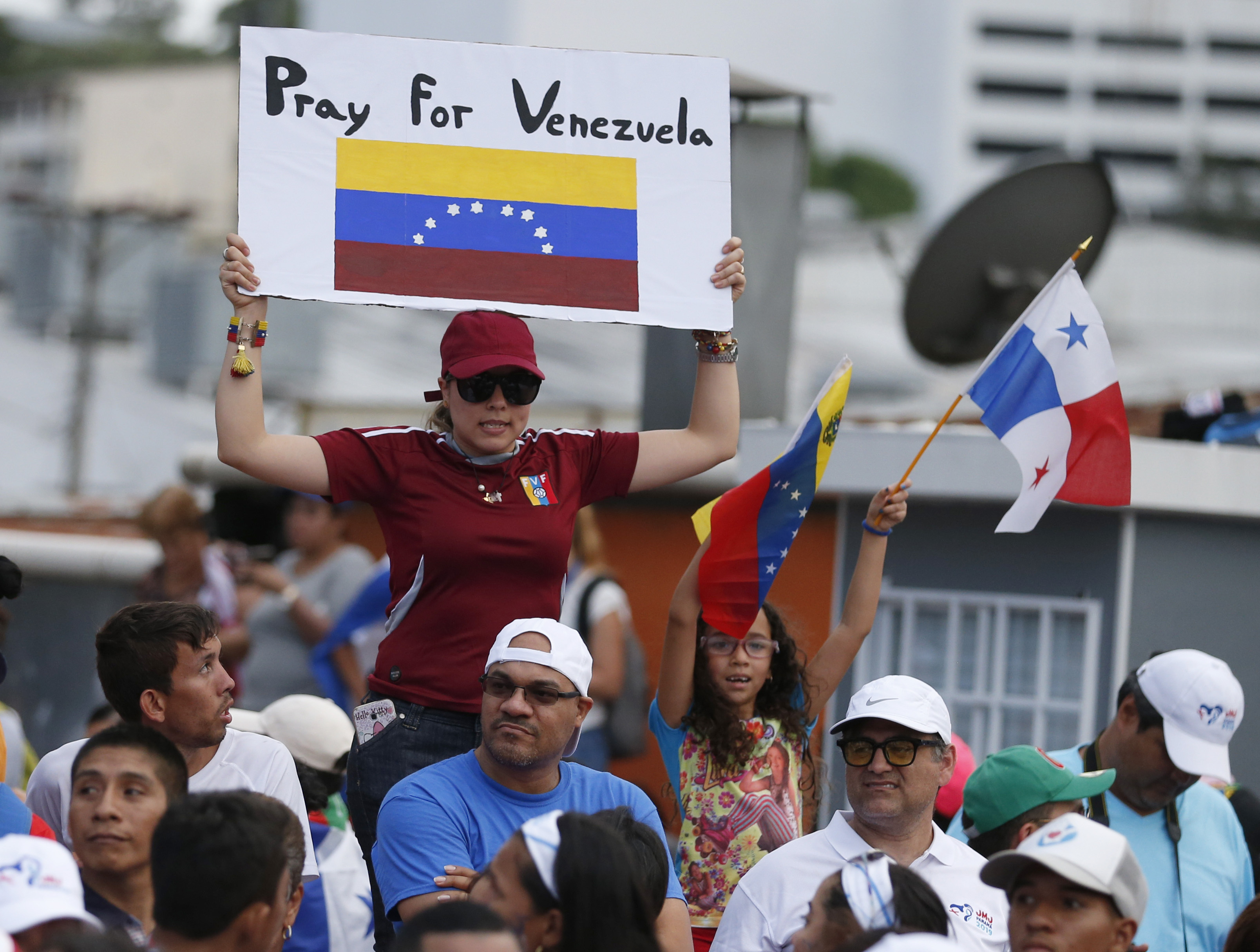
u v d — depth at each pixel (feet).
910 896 46.03
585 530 100.53
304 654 108.68
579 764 59.77
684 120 63.00
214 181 597.52
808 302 552.00
